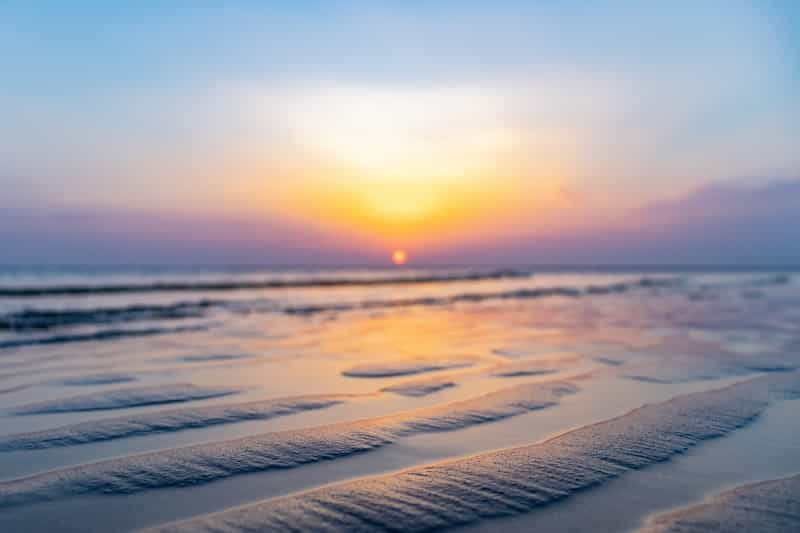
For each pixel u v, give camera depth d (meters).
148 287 28.94
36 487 3.72
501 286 38.56
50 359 8.60
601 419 5.41
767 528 3.20
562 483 3.84
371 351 9.58
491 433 4.97
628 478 3.93
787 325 13.67
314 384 6.93
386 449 4.53
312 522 3.25
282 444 4.62
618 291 31.66
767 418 5.46
